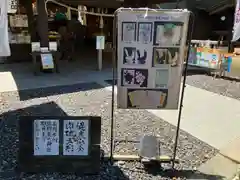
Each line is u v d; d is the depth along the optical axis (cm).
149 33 253
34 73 748
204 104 525
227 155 322
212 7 1325
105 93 576
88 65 936
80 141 273
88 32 1603
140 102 277
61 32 1171
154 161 288
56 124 270
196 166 297
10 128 381
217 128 408
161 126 410
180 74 268
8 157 301
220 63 794
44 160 272
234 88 662
